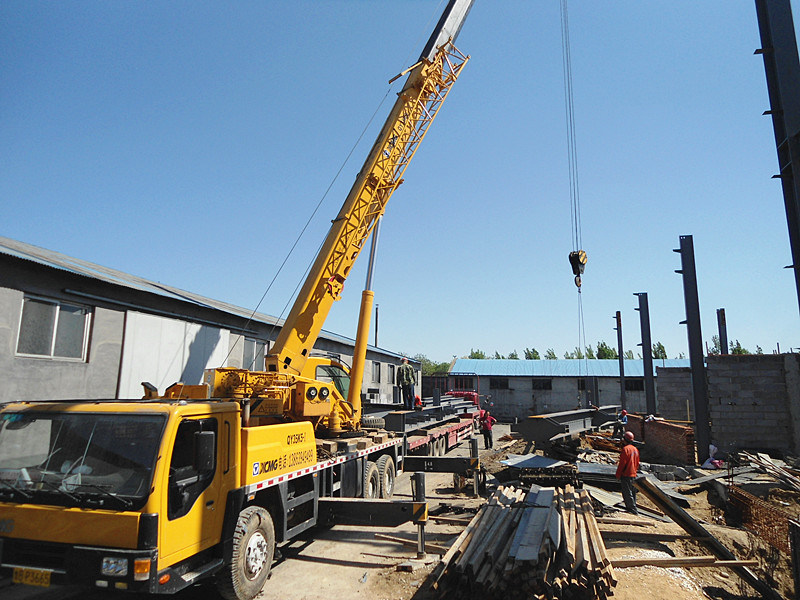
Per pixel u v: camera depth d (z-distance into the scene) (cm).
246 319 1675
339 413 1023
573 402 3853
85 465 483
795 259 703
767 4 736
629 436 1001
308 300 1005
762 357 1592
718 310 2584
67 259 1220
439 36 1191
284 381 893
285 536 680
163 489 466
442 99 1227
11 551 466
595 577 517
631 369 3900
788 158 724
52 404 531
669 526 874
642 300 2189
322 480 828
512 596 514
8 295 939
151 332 1279
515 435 2494
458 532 879
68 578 443
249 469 604
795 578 606
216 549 548
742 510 932
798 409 1512
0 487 482
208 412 548
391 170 1141
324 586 638
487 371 4088
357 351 1070
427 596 594
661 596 588
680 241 1644
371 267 1105
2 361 920
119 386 1176
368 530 901
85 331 1116
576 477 1141
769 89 748
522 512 695
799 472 1284
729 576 709
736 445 1570
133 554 434
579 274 1195
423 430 1520
